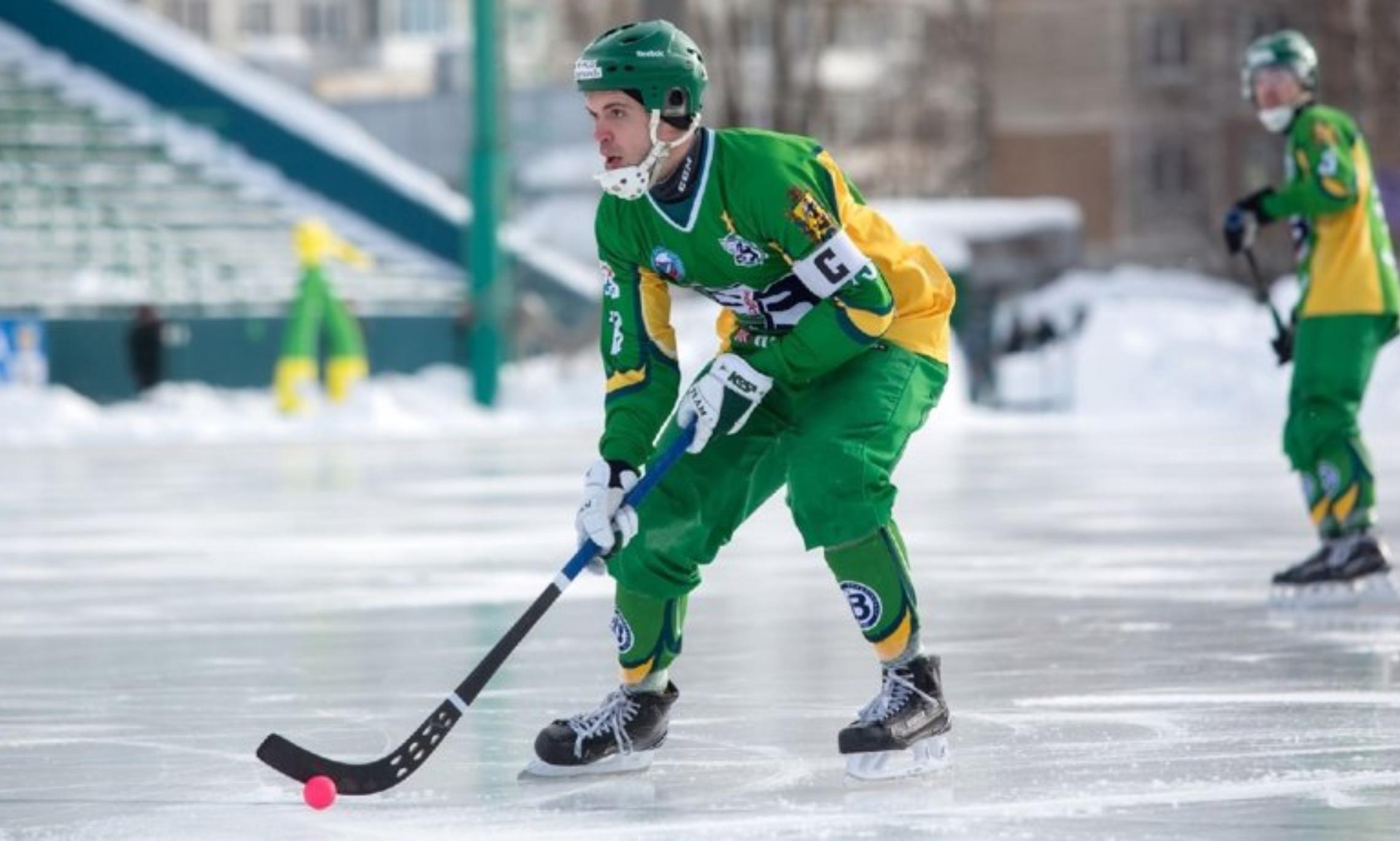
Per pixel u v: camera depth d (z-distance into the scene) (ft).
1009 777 54.70
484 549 121.60
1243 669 73.67
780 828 49.03
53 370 293.64
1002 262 475.31
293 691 71.97
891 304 54.49
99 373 297.53
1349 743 59.26
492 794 53.47
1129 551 116.47
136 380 294.46
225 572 111.14
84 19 355.36
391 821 50.47
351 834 49.21
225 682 74.23
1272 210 88.07
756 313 55.88
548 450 222.89
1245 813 49.88
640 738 56.24
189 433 251.80
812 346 53.93
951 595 96.73
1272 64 87.76
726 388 54.08
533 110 379.76
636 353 56.13
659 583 55.57
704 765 57.06
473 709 67.31
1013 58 627.05
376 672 76.23
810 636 84.12
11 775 57.21
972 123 639.76
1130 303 403.54
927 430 255.50
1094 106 619.26
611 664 77.05
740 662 76.95
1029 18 625.82
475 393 282.15
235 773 57.21
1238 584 100.48
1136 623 86.58
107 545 126.00
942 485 167.22
